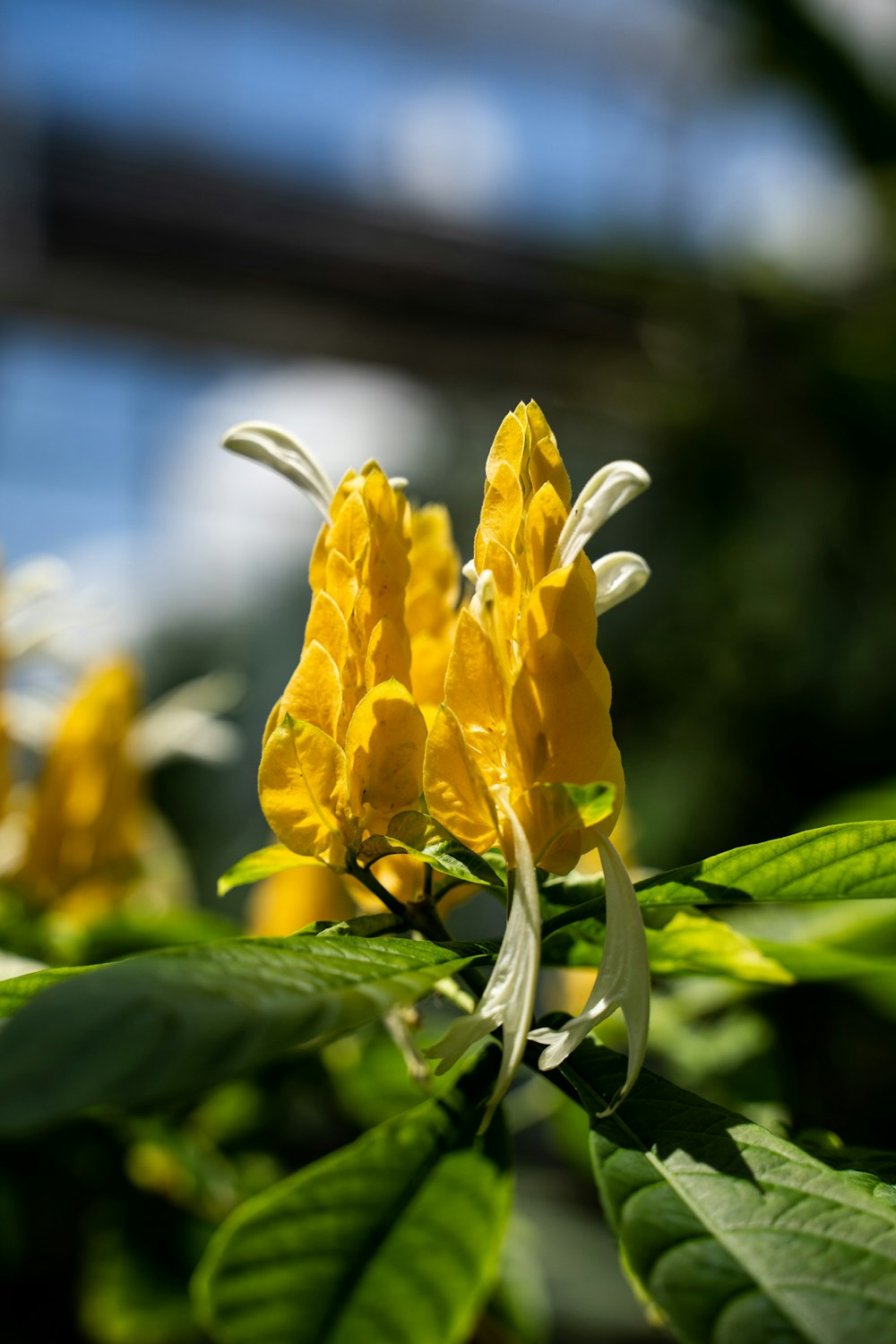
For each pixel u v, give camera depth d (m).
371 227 1.73
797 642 1.45
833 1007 0.91
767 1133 0.25
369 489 0.29
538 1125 0.83
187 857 1.31
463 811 0.26
